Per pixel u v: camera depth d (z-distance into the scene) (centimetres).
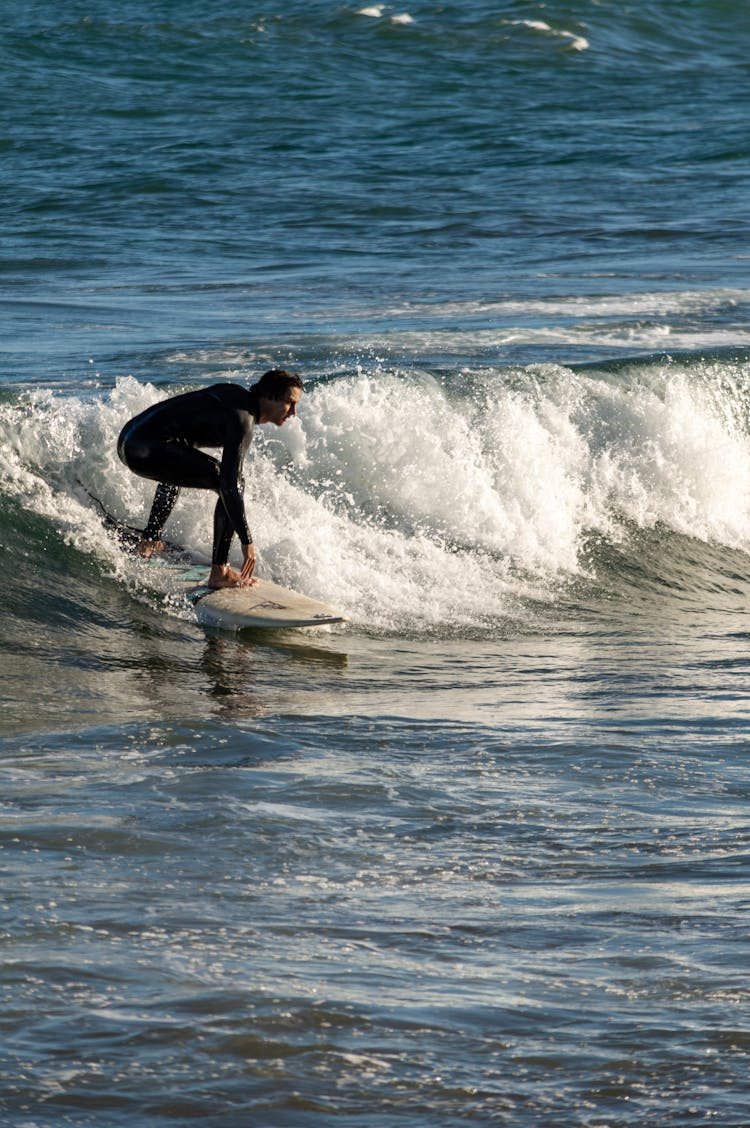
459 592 3066
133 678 2272
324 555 3003
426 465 3309
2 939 1148
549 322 5050
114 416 3014
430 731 2000
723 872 1410
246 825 1495
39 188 8462
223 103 12050
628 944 1208
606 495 3650
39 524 2798
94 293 5522
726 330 4969
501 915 1274
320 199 8288
